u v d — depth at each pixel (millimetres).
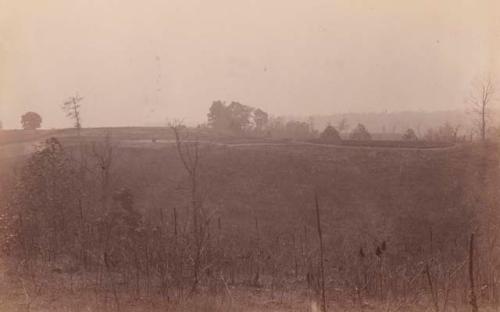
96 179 27688
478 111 41000
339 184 43531
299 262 18562
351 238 34250
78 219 19547
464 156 40969
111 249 16266
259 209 39688
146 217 24641
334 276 16344
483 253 15484
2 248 15305
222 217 37281
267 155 48406
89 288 12359
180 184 41031
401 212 38000
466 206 35438
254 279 15250
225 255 17328
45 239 16938
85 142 41000
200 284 13148
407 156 46375
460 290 12539
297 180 44094
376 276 14266
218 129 67188
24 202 18766
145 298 11641
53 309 10414
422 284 13617
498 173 36125
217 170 44531
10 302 10781
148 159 43406
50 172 21109
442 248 23266
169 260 13609
